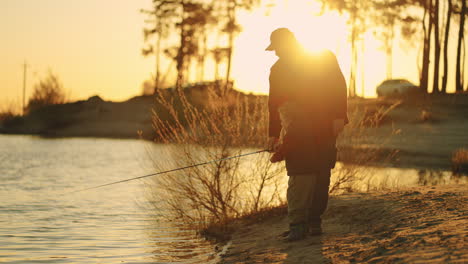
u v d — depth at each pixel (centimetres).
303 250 532
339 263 462
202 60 5719
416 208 645
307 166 569
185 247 671
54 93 6362
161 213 905
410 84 4516
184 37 5688
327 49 581
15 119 6269
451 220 557
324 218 675
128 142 4297
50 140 4672
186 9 5644
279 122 583
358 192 855
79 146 3772
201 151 833
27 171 2053
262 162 834
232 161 829
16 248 683
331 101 569
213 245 670
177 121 858
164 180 859
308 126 570
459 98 3984
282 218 748
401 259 434
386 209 662
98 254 645
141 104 5881
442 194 729
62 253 652
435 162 2042
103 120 5722
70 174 1931
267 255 540
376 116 981
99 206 1073
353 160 935
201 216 833
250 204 838
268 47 584
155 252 647
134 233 776
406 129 3119
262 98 860
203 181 823
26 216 956
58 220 912
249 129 841
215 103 863
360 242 526
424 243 470
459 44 4400
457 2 4388
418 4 4588
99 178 1783
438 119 3434
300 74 570
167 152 859
